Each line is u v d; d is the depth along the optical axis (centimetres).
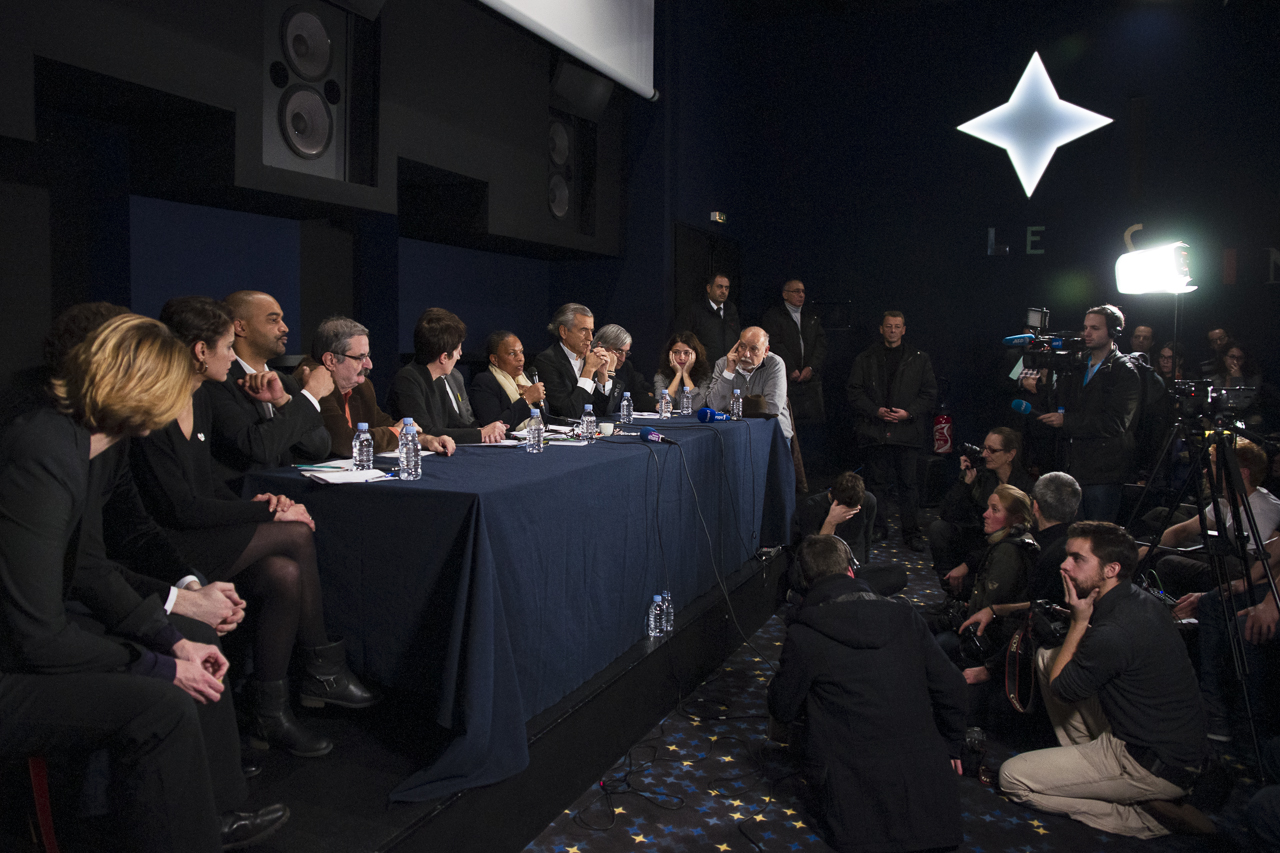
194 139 343
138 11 296
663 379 531
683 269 672
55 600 140
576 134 597
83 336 160
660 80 635
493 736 191
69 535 146
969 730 261
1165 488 453
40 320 316
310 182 375
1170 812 222
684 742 272
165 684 145
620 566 267
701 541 338
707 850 211
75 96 309
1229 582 275
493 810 195
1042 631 253
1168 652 222
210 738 162
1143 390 446
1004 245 713
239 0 337
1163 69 666
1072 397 451
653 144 639
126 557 187
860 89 746
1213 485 290
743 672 336
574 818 224
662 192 639
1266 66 639
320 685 204
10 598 136
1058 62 693
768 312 682
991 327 720
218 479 219
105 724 140
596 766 244
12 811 151
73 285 328
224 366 206
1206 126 657
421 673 201
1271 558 281
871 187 748
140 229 366
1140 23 669
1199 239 662
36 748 141
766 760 260
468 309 588
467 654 185
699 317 639
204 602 173
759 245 782
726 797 237
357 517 204
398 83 420
